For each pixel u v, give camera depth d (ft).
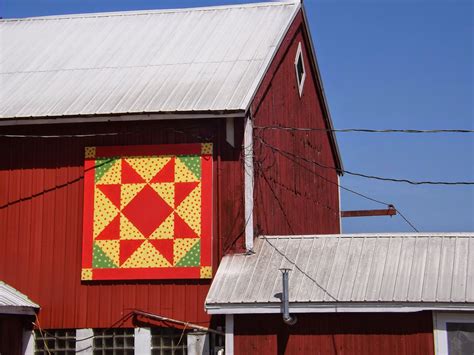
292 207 73.82
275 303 52.90
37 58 71.87
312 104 85.40
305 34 80.59
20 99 64.54
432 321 52.42
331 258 56.75
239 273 56.54
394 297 51.88
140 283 59.98
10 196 63.05
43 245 61.87
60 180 62.49
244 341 54.70
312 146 84.17
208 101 59.93
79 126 62.80
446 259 54.75
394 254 56.13
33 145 63.41
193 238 59.67
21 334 61.00
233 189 59.93
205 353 58.39
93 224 61.16
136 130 61.87
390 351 52.80
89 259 60.70
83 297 60.49
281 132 71.15
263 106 65.46
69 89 65.31
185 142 61.16
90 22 77.61
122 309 59.82
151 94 62.44
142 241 60.23
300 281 54.70
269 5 76.38
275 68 68.90
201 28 73.56
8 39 76.43
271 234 65.72
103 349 59.98
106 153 61.98
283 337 54.29
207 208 59.93
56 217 62.08
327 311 52.60
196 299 59.00
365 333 53.36
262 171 64.18
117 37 73.92
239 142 60.44
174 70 66.28
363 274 54.54
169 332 59.47
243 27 72.64
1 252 62.34
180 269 59.41
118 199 61.16
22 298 60.95
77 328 60.23
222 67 65.51
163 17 76.79
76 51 72.23
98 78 66.64
